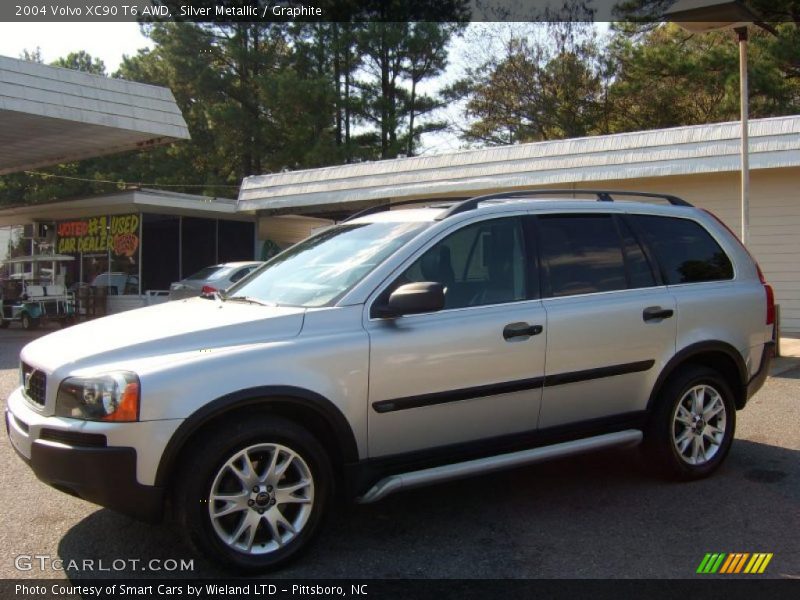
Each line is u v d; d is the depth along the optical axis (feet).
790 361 33.99
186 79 111.86
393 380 13.48
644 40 96.89
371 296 13.84
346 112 115.75
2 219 86.17
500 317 14.65
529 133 124.26
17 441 12.90
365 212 18.74
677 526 14.70
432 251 14.70
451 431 14.24
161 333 12.84
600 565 12.95
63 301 60.59
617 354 15.99
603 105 115.85
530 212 16.06
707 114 95.96
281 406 12.80
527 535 14.29
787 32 66.13
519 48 121.70
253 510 12.46
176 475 12.16
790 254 43.39
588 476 17.87
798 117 40.83
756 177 44.32
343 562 13.10
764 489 16.89
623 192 18.19
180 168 118.11
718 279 18.20
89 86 49.96
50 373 12.42
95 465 11.57
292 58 112.68
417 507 15.83
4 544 13.80
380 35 113.60
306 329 13.20
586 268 16.28
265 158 110.93
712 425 17.83
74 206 74.28
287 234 87.66
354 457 13.33
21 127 52.21
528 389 14.90
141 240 73.20
